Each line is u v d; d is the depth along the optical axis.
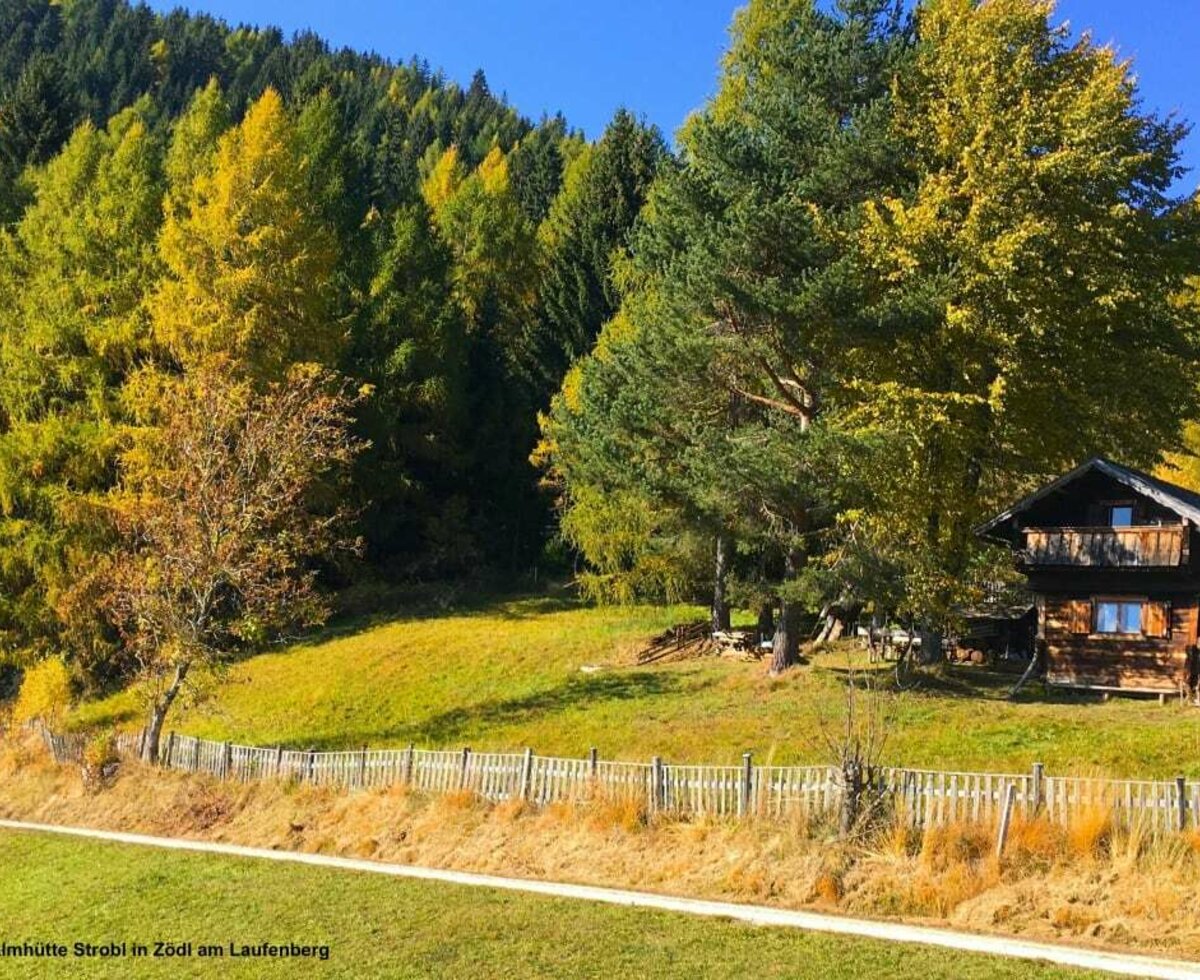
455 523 56.28
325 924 17.67
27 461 43.31
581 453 36.19
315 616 34.47
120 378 46.69
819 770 19.48
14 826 28.62
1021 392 30.88
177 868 22.30
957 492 31.02
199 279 43.66
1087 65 32.62
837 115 31.81
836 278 27.39
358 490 52.28
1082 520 30.80
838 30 31.73
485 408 60.09
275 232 44.09
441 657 41.34
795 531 30.81
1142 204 33.25
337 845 23.64
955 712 27.27
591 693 34.16
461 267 70.38
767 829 19.16
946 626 31.52
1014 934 15.38
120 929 18.62
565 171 96.06
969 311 28.53
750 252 28.80
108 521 41.22
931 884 16.73
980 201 28.92
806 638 41.50
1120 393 31.56
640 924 16.38
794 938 15.34
